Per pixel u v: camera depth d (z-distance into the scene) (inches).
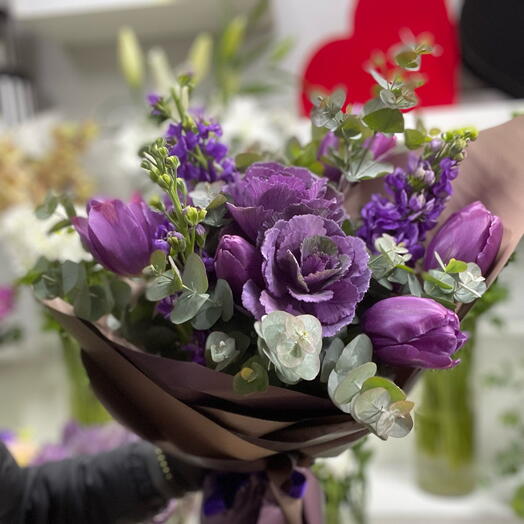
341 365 31.1
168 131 36.0
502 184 36.0
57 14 83.7
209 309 32.0
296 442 33.5
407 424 30.4
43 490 39.6
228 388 32.0
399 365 32.9
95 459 40.9
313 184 32.7
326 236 31.6
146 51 97.6
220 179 36.2
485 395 77.7
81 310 34.5
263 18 92.4
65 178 81.2
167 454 39.9
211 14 88.3
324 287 31.1
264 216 31.9
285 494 36.1
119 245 33.4
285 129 76.2
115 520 40.1
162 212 33.9
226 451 34.6
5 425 86.6
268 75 93.0
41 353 85.9
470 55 72.4
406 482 74.8
